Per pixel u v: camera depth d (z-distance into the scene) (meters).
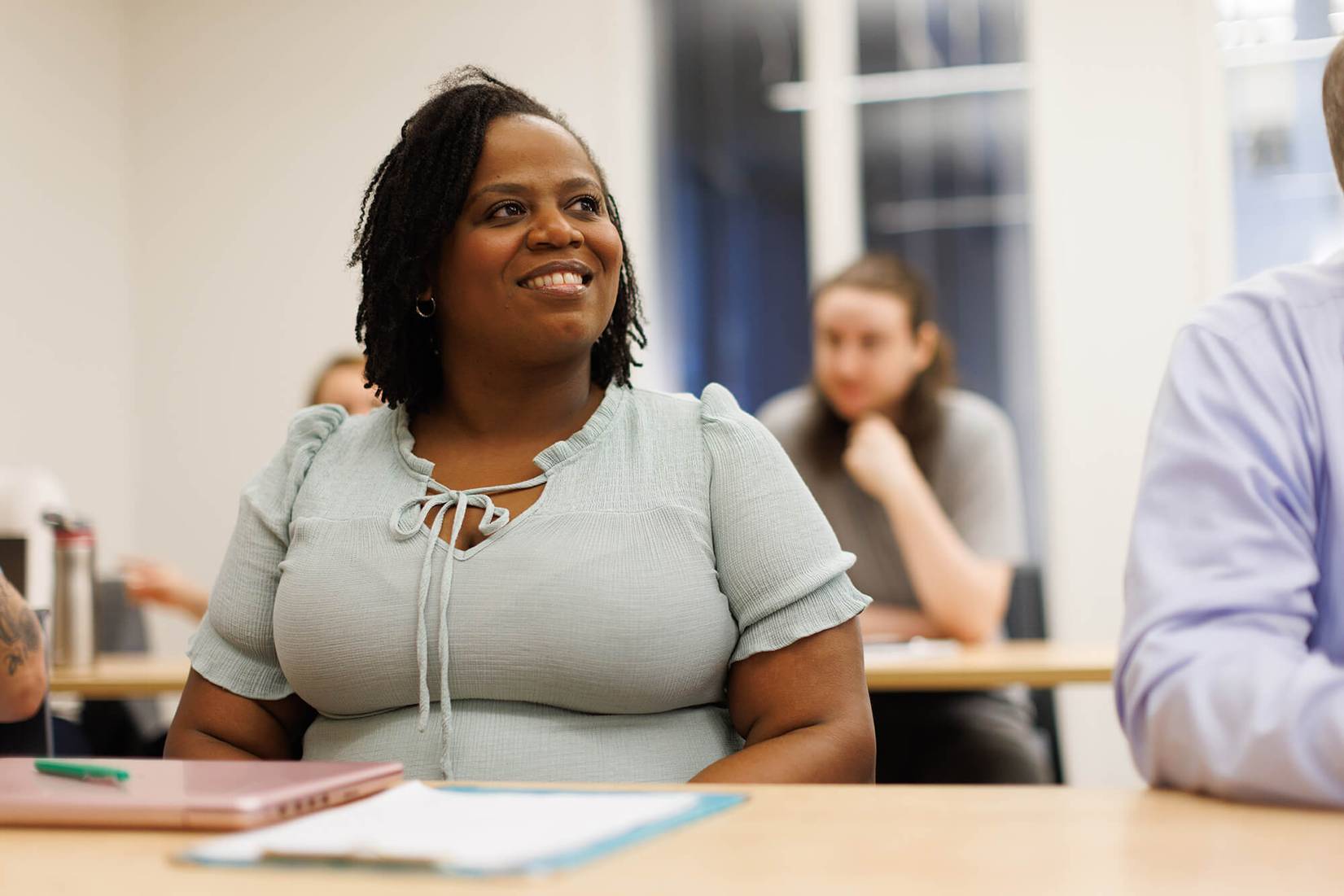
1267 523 0.92
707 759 1.21
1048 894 0.59
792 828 0.74
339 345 4.37
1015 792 0.85
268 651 1.33
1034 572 3.06
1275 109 3.97
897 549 3.25
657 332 4.36
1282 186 3.96
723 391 1.35
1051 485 4.00
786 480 1.26
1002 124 4.20
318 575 1.25
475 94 1.36
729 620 1.23
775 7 4.37
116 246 4.43
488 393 1.32
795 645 1.21
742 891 0.60
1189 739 0.83
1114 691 0.94
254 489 1.38
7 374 3.96
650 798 0.81
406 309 1.35
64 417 4.18
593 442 1.28
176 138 4.48
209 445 4.42
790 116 4.36
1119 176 4.00
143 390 4.45
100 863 0.70
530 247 1.28
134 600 3.05
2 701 1.66
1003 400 4.16
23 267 4.04
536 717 1.19
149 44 4.52
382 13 4.40
